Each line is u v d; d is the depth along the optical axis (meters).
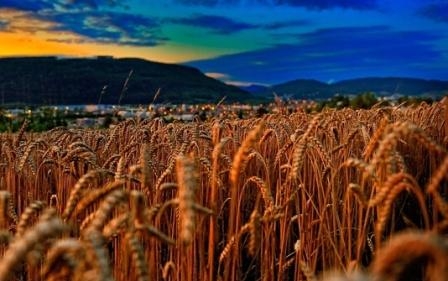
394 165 2.90
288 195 4.48
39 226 1.51
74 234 3.54
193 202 2.27
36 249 1.73
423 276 2.29
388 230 5.44
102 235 2.10
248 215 5.86
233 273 3.86
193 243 3.67
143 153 3.46
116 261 3.77
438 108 9.80
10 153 6.85
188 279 3.68
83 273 1.73
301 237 4.33
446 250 1.21
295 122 9.80
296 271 4.46
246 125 8.84
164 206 2.85
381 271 1.27
